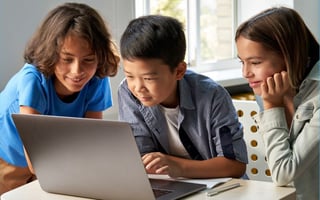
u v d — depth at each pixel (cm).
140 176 124
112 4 246
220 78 293
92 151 127
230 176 150
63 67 173
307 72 150
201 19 317
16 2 220
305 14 328
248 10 336
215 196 130
